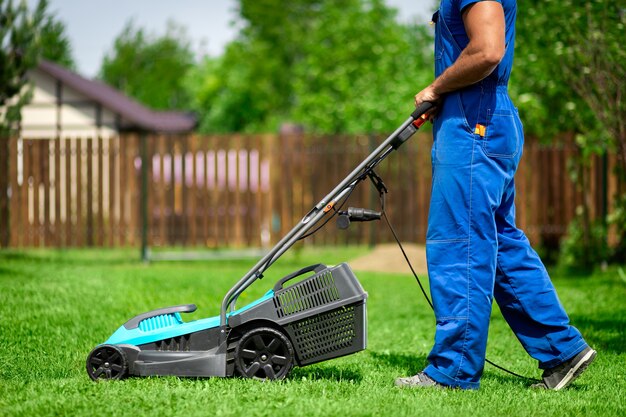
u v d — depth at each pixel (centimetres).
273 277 841
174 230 1126
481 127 379
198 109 4541
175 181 1123
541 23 861
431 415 328
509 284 395
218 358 388
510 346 525
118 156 1123
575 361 390
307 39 3966
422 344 536
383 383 401
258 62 4066
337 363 461
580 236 1038
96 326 564
